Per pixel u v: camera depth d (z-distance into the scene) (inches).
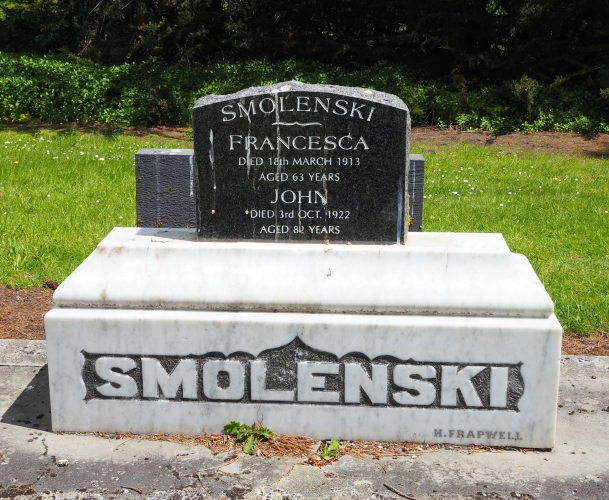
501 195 209.2
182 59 455.2
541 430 83.1
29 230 156.3
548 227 173.2
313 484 77.7
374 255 84.2
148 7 444.8
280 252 84.7
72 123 338.6
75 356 84.3
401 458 81.7
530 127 346.0
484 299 81.8
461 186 220.4
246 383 84.0
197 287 83.4
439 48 422.6
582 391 96.8
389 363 82.8
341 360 83.0
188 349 83.4
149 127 342.6
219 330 82.9
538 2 385.4
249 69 400.8
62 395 85.2
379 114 85.3
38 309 124.3
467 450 83.3
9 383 97.3
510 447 83.7
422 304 82.0
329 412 84.0
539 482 78.5
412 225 136.0
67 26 480.4
